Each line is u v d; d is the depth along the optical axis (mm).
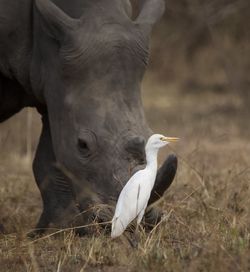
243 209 33531
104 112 28734
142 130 28531
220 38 78562
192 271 25328
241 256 26031
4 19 31688
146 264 25953
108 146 28266
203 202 32625
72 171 29500
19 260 28422
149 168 26766
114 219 26469
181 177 39844
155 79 92125
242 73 72562
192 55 92000
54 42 30547
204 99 82688
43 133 33656
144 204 26609
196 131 60344
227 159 48094
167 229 30062
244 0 71500
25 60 31922
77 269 27172
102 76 29125
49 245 30109
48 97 30875
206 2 70125
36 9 31359
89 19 29984
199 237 29516
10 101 33875
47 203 33188
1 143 50406
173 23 82438
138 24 30031
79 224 30656
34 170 33875
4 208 36812
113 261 27422
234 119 67312
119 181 27734
